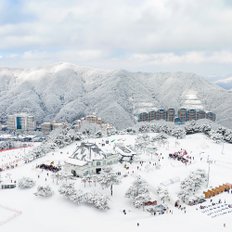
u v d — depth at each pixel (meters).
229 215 111.12
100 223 108.56
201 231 100.00
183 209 119.56
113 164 160.88
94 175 140.38
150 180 143.62
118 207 120.19
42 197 127.25
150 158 174.38
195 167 164.62
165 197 124.56
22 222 108.06
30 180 139.12
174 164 167.62
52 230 103.38
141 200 118.12
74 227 105.62
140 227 105.12
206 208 118.75
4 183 142.62
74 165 149.62
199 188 134.75
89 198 118.88
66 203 122.38
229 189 136.62
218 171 161.25
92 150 155.75
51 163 170.62
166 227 104.12
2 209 118.06
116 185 136.50
